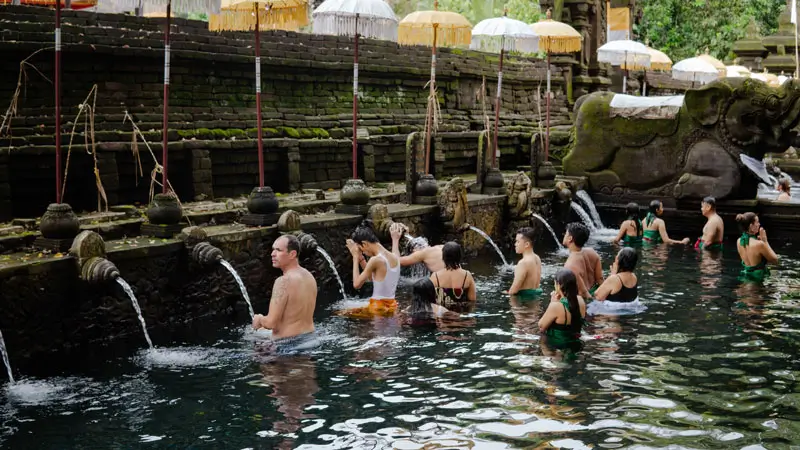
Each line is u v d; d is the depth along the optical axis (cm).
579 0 2219
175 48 1237
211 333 866
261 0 1027
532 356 782
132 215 1016
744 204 1590
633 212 1515
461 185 1300
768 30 3412
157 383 707
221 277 944
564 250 1453
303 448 571
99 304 818
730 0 3344
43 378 718
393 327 888
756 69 2936
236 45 1353
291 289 837
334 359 774
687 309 970
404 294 1063
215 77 1312
